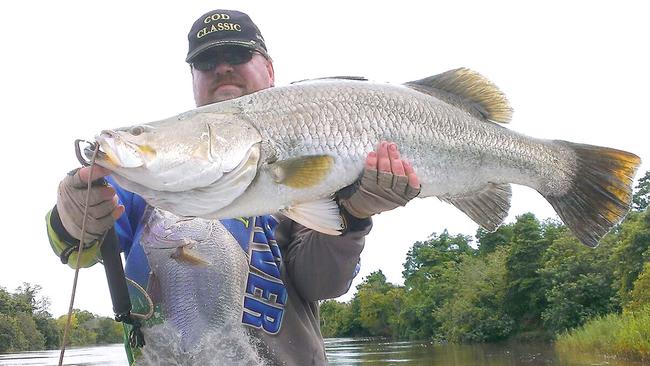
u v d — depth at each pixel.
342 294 1.20
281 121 1.09
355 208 1.08
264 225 1.19
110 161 0.96
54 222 0.97
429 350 14.69
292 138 1.09
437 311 21.33
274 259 1.17
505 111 1.33
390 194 1.05
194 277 1.12
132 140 0.99
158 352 1.11
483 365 9.48
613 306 12.68
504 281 17.11
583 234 1.37
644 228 11.48
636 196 16.20
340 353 14.48
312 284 1.16
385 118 1.15
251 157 1.06
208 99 1.39
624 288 11.59
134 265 1.14
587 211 1.37
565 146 1.39
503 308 17.11
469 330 17.73
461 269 21.52
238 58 1.36
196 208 1.04
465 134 1.25
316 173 1.08
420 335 23.25
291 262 1.19
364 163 1.11
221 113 1.07
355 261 1.13
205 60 1.36
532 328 16.06
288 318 1.15
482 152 1.27
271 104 1.10
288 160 1.07
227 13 1.39
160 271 1.12
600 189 1.36
